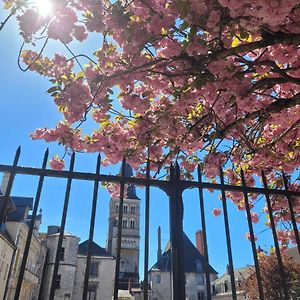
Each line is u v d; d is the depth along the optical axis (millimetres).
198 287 53031
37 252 35250
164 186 3344
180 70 4051
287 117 4508
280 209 5898
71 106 4230
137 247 73062
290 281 21344
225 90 4180
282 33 3422
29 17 3352
